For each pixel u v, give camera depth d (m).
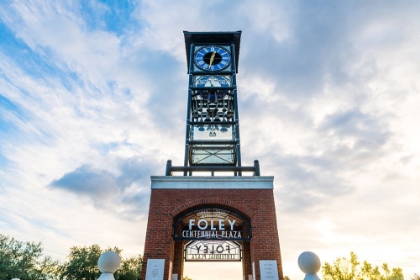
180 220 12.12
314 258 6.00
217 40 18.45
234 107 15.70
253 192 12.16
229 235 11.80
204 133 15.01
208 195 12.09
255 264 10.73
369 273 40.84
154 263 10.72
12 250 44.59
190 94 16.19
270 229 11.35
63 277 51.88
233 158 14.41
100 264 6.46
